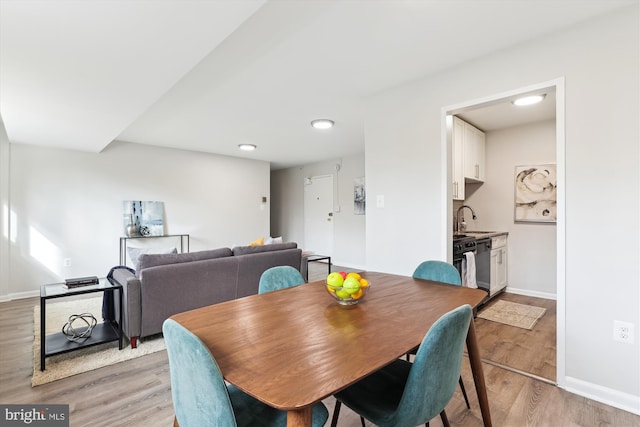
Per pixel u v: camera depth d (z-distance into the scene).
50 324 3.13
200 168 5.88
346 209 6.55
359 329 1.19
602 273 1.86
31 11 1.44
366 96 3.08
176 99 3.18
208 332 1.16
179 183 5.60
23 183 4.18
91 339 2.53
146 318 2.65
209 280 3.01
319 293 1.71
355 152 6.01
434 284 1.90
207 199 5.96
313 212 7.28
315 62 2.39
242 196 6.48
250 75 2.62
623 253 1.80
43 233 4.32
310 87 2.87
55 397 1.92
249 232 6.58
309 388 0.80
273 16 1.82
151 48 1.80
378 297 1.62
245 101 3.24
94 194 4.73
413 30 1.98
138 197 5.14
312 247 7.31
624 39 1.79
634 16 1.76
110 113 2.92
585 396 1.91
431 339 1.00
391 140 2.88
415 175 2.71
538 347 2.59
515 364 2.31
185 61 1.96
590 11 1.82
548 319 3.21
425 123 2.64
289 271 1.99
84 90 2.40
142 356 2.47
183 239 5.66
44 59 1.92
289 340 1.09
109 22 1.54
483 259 3.56
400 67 2.47
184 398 0.95
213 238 6.04
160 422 1.69
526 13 1.82
